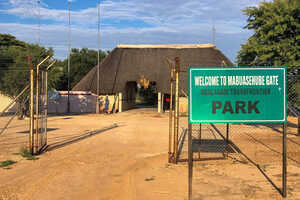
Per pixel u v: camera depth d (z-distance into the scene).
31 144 10.45
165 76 34.16
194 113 6.12
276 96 6.22
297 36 17.70
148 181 7.18
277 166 8.49
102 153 10.91
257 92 6.20
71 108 34.59
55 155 10.50
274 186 6.67
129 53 37.81
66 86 53.66
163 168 8.48
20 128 18.45
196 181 7.12
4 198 6.05
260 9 19.89
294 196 6.02
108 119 25.59
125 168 8.60
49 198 6.06
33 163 9.27
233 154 10.28
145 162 9.31
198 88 6.14
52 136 15.28
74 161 9.55
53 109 34.28
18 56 24.92
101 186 6.86
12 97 24.47
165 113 32.44
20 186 6.89
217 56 37.19
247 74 6.17
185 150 11.24
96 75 35.84
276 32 18.27
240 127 18.30
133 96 42.06
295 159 9.41
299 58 17.58
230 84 6.16
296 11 18.14
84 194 6.30
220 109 6.16
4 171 8.27
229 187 6.63
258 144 12.19
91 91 34.53
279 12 18.84
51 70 26.36
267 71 6.19
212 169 8.25
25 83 23.72
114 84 34.09
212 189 6.50
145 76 34.28
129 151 11.32
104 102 34.09
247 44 20.31
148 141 13.81
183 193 6.25
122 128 18.98
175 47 38.38
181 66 35.53
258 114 6.21
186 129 17.86
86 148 11.94
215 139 13.62
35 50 25.80
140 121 23.94
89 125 20.72
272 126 18.84
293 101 13.89
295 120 22.59
